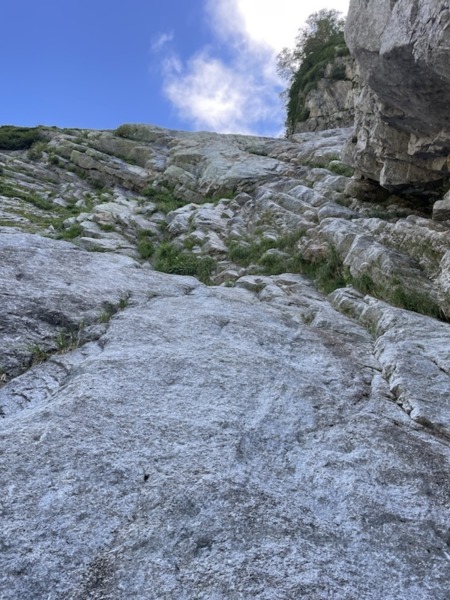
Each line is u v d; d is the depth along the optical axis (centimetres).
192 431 437
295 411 495
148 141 3180
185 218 1853
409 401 529
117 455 394
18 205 2094
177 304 794
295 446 444
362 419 493
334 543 330
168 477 372
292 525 338
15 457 382
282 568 300
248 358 598
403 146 1216
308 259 1253
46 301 697
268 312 830
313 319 866
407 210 1488
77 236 1650
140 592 279
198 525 329
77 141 3166
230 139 3100
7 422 441
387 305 855
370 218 1356
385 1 834
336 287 1084
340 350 694
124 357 562
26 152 3316
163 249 1556
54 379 532
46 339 616
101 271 891
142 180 2633
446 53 685
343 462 421
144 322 680
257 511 346
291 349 678
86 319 680
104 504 344
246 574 292
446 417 501
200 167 2631
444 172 1202
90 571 293
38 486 355
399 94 958
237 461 404
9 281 735
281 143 2964
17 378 529
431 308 865
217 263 1458
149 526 325
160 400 484
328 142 2706
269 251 1408
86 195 2450
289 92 5094
